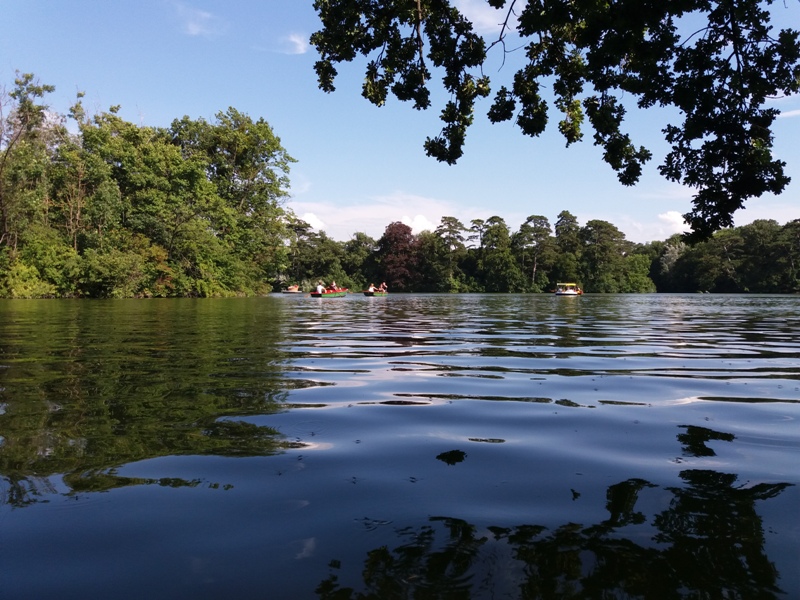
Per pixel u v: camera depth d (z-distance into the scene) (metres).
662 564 1.67
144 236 37.34
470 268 85.06
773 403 4.17
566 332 10.88
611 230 82.00
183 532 1.88
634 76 5.85
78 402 4.06
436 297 45.91
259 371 5.62
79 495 2.22
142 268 35.34
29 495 2.22
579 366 6.11
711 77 5.31
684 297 48.34
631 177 6.67
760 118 5.30
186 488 2.31
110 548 1.76
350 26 7.53
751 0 5.08
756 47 5.23
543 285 80.94
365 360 6.53
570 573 1.61
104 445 2.95
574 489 2.34
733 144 5.34
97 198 35.72
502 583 1.55
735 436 3.23
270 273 50.47
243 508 2.09
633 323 13.78
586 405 4.09
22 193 33.47
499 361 6.53
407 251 83.44
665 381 5.15
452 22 7.39
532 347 8.05
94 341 8.50
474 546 1.78
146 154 39.75
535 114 7.24
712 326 12.72
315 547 1.77
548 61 7.11
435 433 3.28
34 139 38.62
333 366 6.02
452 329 11.55
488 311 20.23
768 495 2.27
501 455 2.83
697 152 5.52
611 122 6.60
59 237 35.41
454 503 2.16
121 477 2.45
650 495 2.26
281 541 1.82
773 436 3.23
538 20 5.69
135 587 1.53
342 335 9.94
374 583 1.55
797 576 1.61
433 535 1.87
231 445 2.97
